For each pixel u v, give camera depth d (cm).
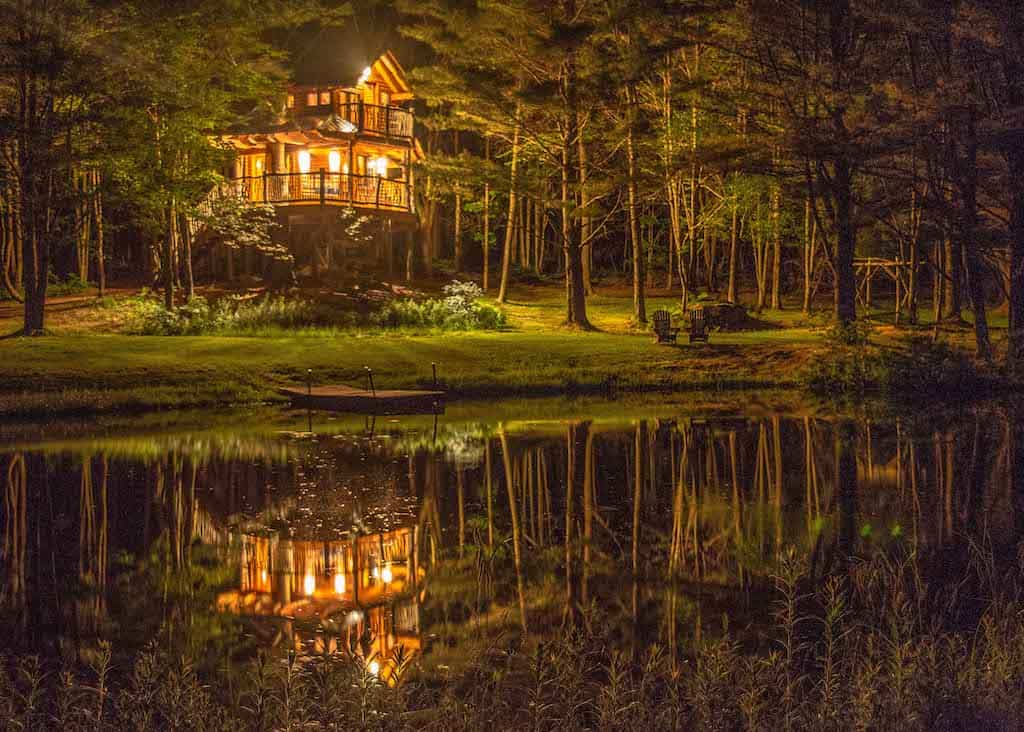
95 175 4675
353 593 1148
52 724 778
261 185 4962
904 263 5069
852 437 2252
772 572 1198
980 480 1731
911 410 2764
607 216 4688
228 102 4331
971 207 3441
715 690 695
